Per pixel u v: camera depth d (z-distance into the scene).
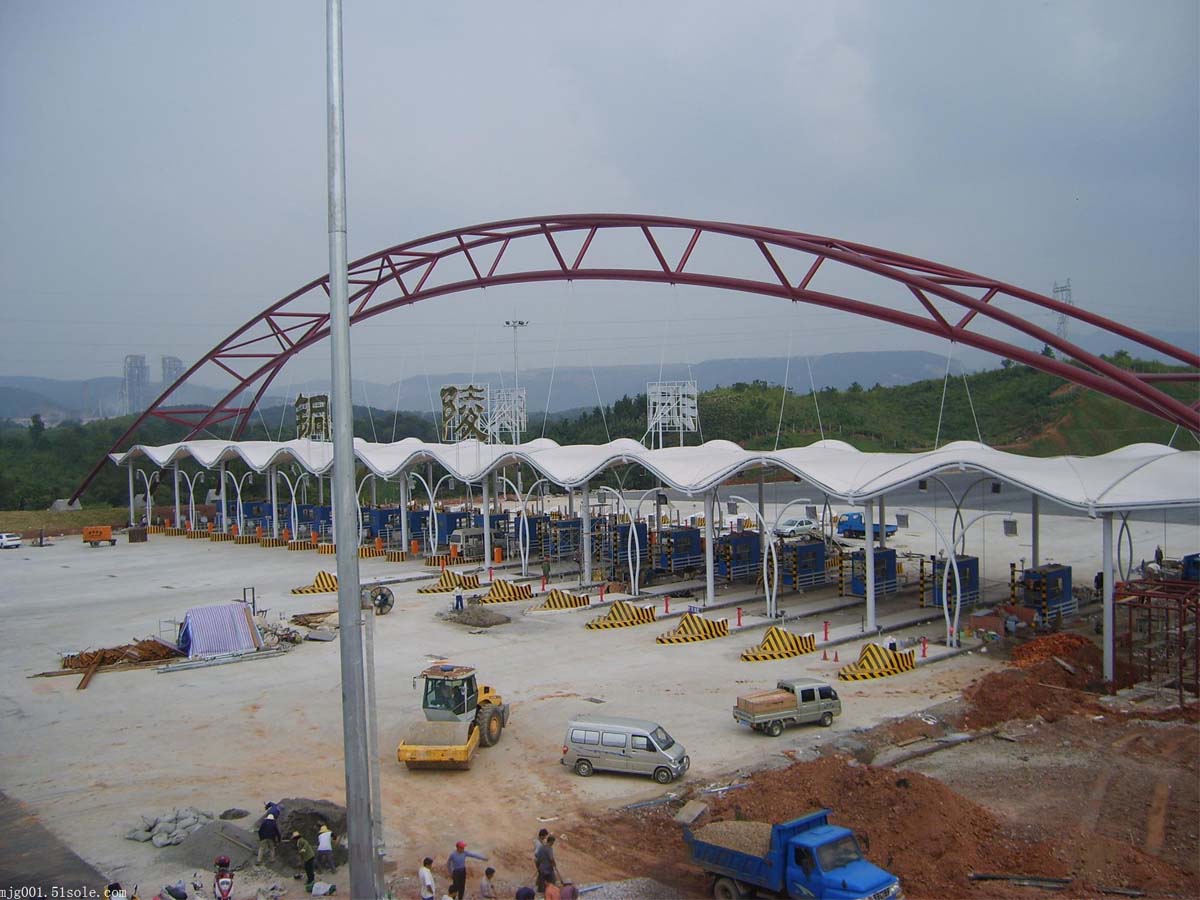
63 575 62.44
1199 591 30.52
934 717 26.16
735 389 168.75
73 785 23.25
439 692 24.89
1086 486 32.34
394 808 21.22
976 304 46.47
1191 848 18.17
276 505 75.12
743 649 36.25
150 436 184.50
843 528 68.81
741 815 19.27
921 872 17.11
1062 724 25.84
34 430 167.12
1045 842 18.23
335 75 14.45
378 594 45.00
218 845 18.97
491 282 72.81
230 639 37.38
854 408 147.38
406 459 60.62
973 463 34.97
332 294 14.12
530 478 123.19
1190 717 26.23
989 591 46.88
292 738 26.72
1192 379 50.59
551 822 20.25
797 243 53.03
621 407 147.00
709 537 43.72
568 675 32.78
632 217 60.19
